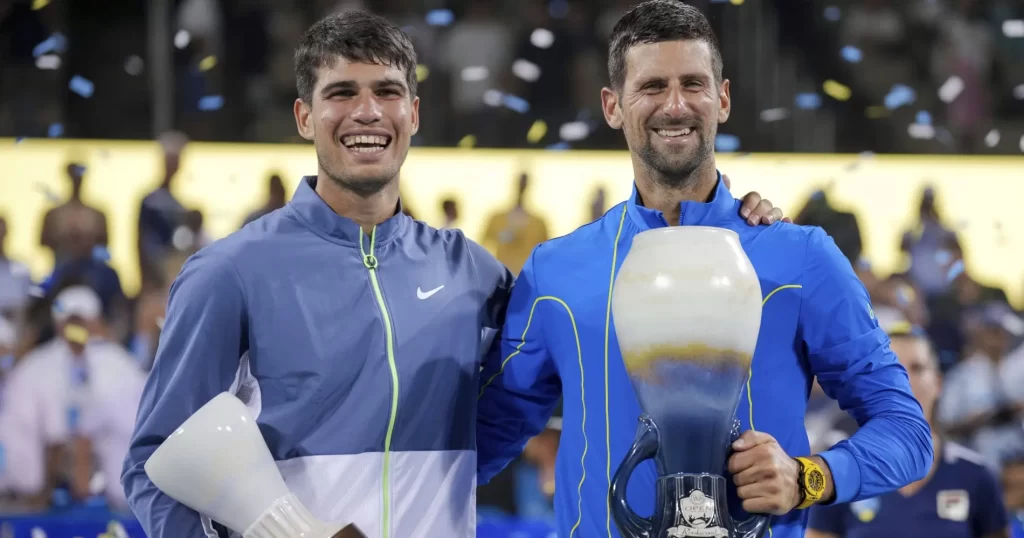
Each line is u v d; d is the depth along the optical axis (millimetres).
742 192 23438
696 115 7203
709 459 6086
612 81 7715
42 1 21875
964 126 24359
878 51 24500
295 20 24625
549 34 24641
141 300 21000
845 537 13398
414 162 23797
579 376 7473
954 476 13367
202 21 24406
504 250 22891
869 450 6734
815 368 7363
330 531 5930
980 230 23188
